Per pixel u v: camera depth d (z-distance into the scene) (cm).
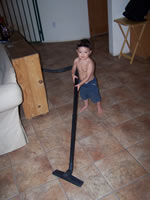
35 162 179
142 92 257
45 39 497
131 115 221
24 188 158
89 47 179
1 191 157
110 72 313
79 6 441
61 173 163
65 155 182
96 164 170
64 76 319
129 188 149
